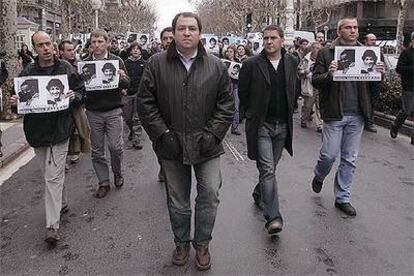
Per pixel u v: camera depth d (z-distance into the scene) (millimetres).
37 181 7258
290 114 5082
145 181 7141
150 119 4148
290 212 5715
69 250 4742
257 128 5051
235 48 11383
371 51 5324
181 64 4078
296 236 5012
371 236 5023
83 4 44875
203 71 4090
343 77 5324
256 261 4461
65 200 5773
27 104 4742
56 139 4832
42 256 4617
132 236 5066
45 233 5172
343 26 5422
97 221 5508
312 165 7984
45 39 4828
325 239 4941
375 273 4242
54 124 4848
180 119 4117
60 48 7836
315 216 5586
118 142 6477
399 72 9820
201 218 4301
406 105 9891
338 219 5492
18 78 4750
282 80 5020
